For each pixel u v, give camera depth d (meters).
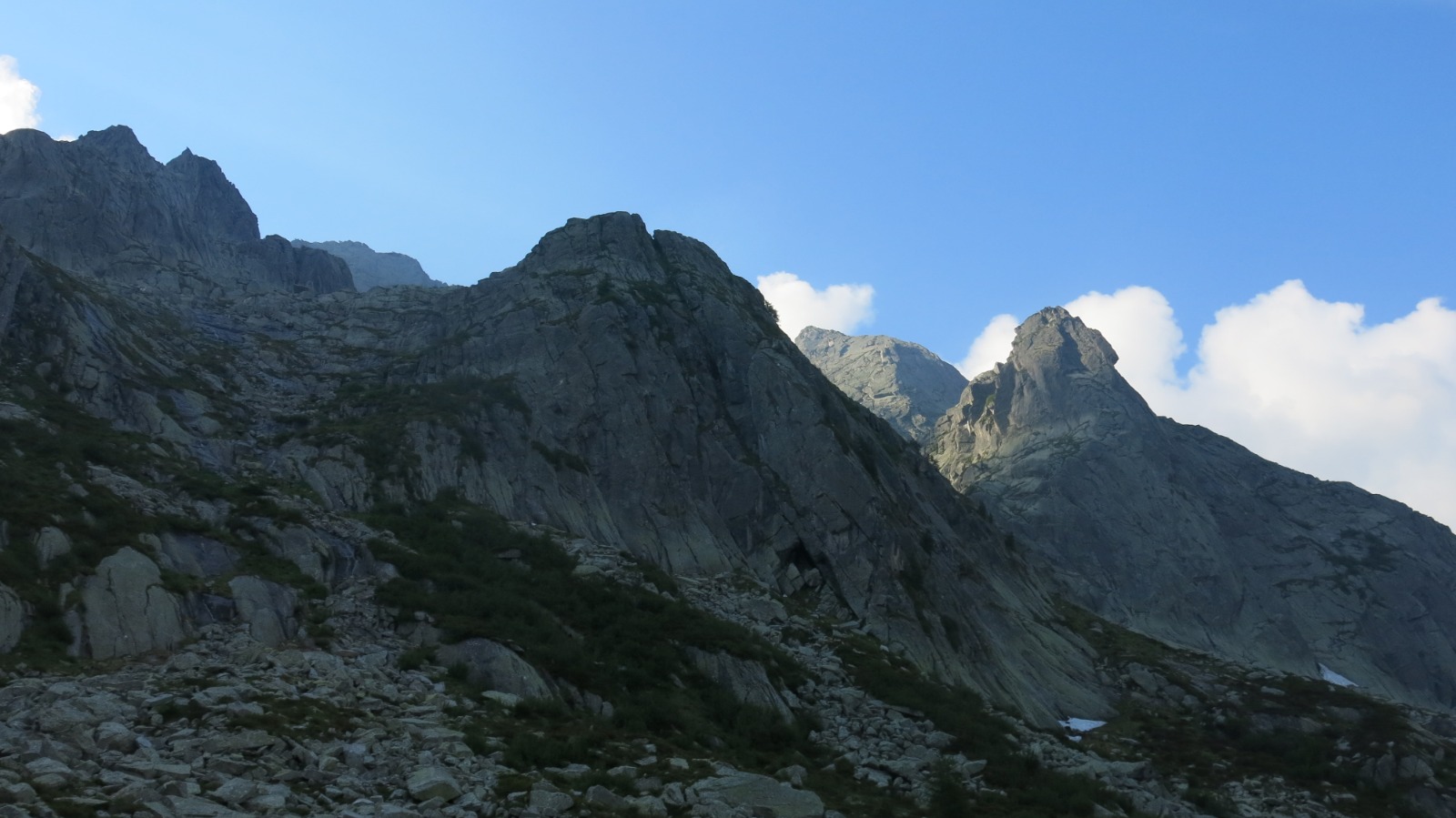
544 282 108.81
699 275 117.12
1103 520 168.38
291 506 67.31
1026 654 95.00
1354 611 166.00
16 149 116.06
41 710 37.09
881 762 57.69
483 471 83.94
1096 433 183.50
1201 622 157.12
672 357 100.50
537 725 50.50
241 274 131.88
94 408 75.12
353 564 64.19
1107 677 97.62
